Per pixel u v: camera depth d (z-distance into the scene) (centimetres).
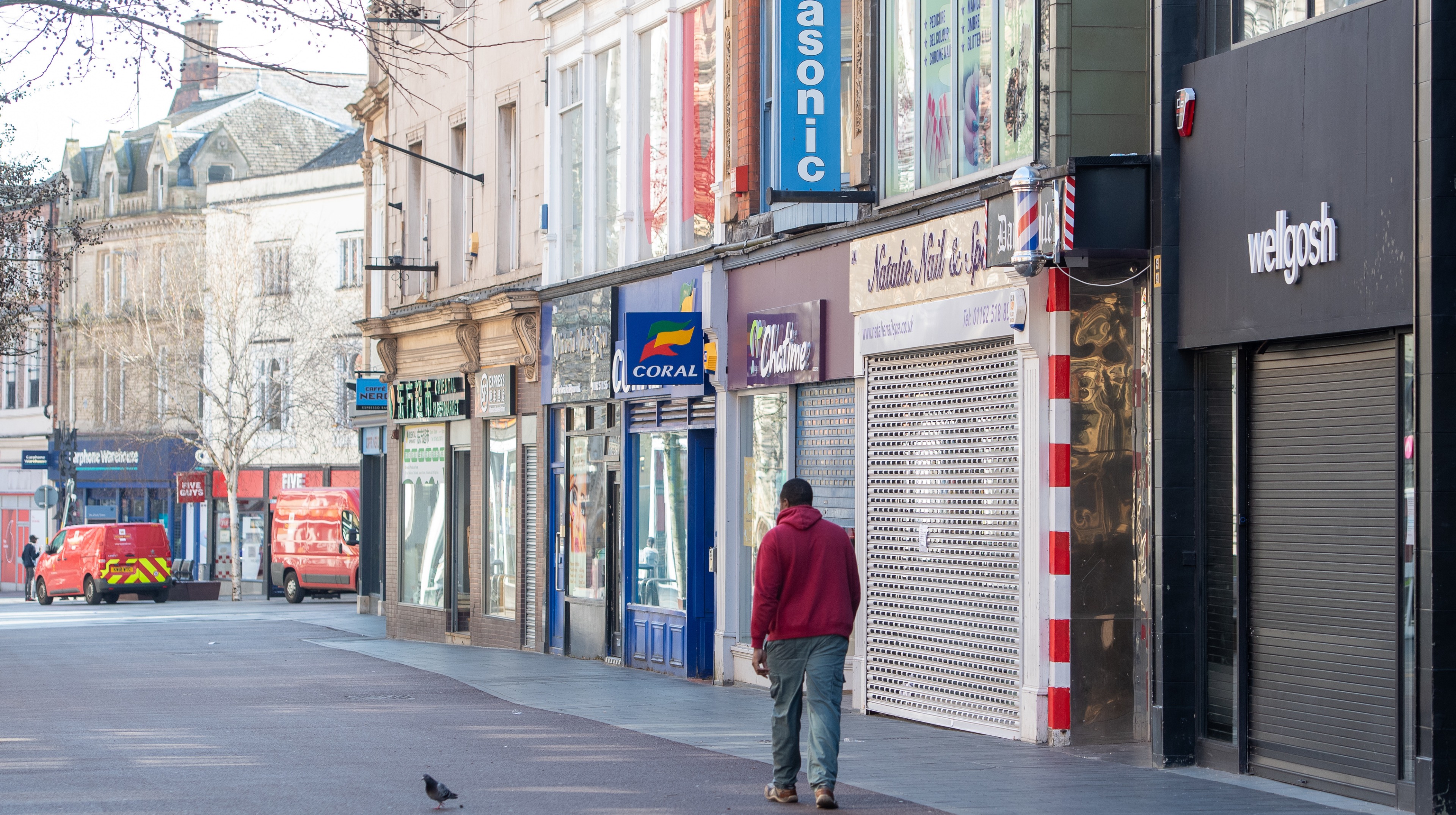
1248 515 1730
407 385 4509
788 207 2606
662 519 3162
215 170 9612
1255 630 1717
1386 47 1497
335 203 8331
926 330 2200
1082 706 1953
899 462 2303
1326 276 1567
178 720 2288
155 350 8800
